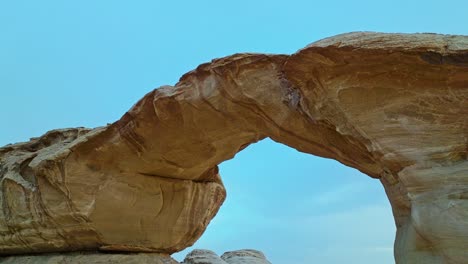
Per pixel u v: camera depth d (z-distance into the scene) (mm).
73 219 14562
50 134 16562
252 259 17891
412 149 8945
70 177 14320
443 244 8250
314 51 9328
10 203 15617
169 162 14273
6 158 16750
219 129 12680
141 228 14930
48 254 15555
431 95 8930
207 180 15812
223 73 11398
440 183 8547
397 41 8711
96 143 14102
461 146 8688
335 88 9656
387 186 9961
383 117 9289
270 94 11148
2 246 16188
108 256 14789
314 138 11133
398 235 9477
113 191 14469
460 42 8445
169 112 12531
